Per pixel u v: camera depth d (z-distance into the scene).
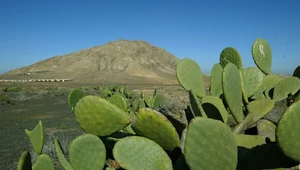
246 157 1.75
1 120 14.77
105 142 2.18
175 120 1.99
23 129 12.38
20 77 105.25
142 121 1.79
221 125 1.55
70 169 2.07
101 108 1.97
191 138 1.50
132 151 1.71
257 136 2.09
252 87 2.75
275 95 3.21
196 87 2.69
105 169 2.15
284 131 1.46
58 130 11.84
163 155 1.74
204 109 2.44
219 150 1.54
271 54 3.28
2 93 30.50
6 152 8.59
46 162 2.06
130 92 14.20
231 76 2.20
